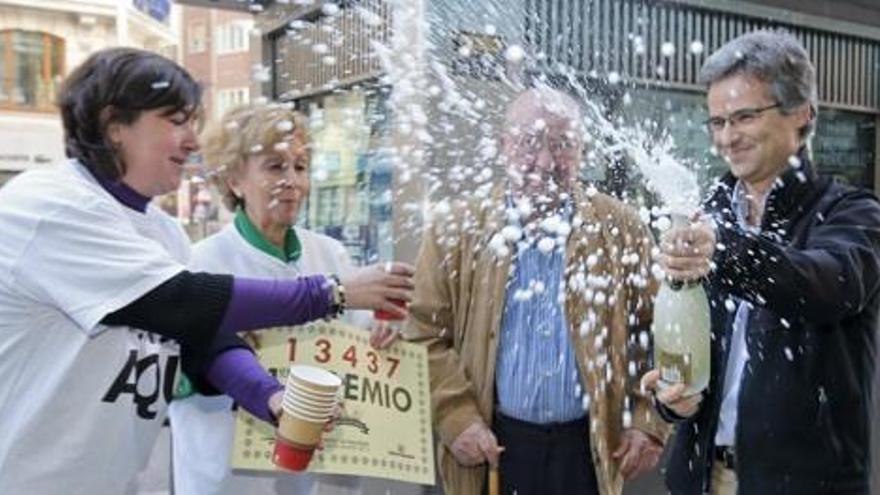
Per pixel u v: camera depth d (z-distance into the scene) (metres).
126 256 1.10
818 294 1.20
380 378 1.42
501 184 1.59
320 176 2.02
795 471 1.33
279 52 2.24
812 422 1.33
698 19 2.43
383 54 1.66
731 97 1.32
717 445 1.46
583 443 1.59
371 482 1.80
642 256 1.55
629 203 1.59
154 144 1.15
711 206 1.46
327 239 1.69
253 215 1.51
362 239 2.04
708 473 1.47
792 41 1.33
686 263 1.19
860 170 3.13
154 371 1.19
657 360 1.27
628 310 1.57
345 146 1.97
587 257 1.56
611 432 1.59
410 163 1.64
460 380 1.62
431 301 1.65
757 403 1.36
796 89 1.29
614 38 2.11
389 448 1.38
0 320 1.09
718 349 1.42
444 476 1.67
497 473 1.59
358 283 1.31
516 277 1.59
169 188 1.20
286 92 2.16
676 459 1.55
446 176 1.62
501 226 1.57
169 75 1.15
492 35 1.66
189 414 1.47
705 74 1.38
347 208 2.06
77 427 1.11
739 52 1.32
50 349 1.11
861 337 1.36
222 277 1.17
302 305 1.22
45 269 1.07
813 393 1.32
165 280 1.11
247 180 1.50
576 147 1.56
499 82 1.64
